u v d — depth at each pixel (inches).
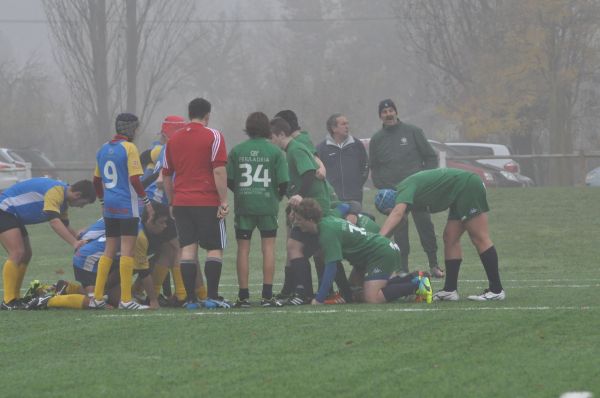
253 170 1545.3
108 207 1503.4
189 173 1508.4
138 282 1685.5
